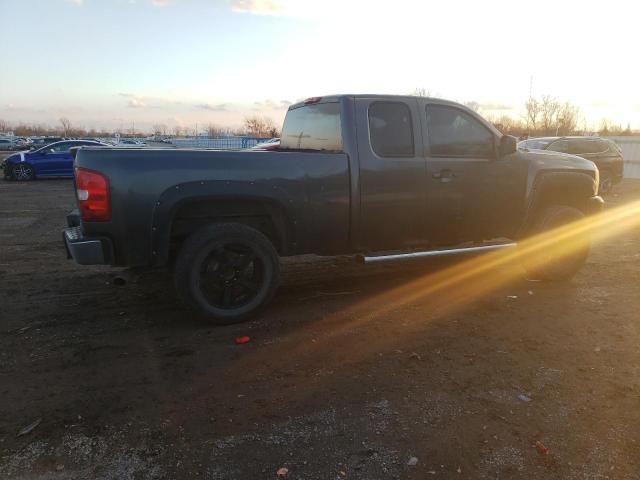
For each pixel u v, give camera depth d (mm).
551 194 5996
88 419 3002
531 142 16016
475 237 5527
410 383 3445
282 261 6867
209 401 3211
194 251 4223
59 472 2551
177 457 2666
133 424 2955
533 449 2734
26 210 12070
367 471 2557
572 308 4984
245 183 4277
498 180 5438
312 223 4617
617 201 14734
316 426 2943
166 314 4762
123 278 4613
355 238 4867
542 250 5797
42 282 5809
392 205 4914
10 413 3057
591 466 2594
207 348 4000
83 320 4605
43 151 21062
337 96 4910
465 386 3410
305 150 5141
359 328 4426
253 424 2961
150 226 4062
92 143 21891
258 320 4609
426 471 2559
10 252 7414
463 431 2895
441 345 4066
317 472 2549
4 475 2521
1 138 54969
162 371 3611
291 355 3877
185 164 4133
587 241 5957
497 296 5359
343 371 3619
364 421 2992
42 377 3510
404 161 4918
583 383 3455
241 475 2527
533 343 4117
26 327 4426
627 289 5668
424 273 6246
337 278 6035
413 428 2924
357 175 4727
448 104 5223
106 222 3975
